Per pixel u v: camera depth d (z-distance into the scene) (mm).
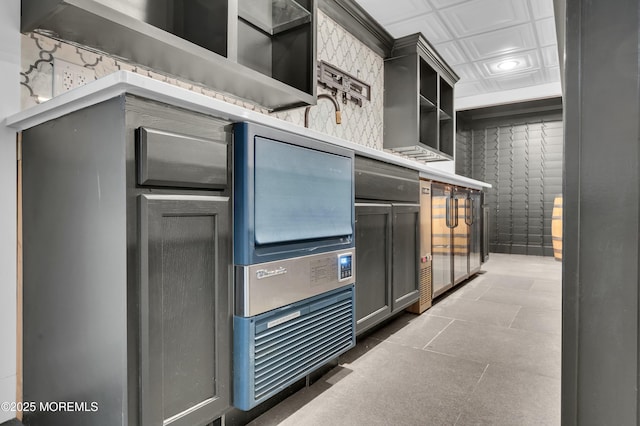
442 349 1757
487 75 4316
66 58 1229
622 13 458
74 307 924
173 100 869
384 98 3238
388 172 1901
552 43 3463
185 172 897
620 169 461
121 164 802
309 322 1256
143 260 819
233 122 1035
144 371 821
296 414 1201
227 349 1015
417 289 2234
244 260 1019
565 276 497
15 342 1120
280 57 2021
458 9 2855
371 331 1980
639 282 453
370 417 1181
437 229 2582
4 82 1096
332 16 2553
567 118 491
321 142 1333
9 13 1105
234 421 1115
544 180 5539
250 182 1028
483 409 1225
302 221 1224
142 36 1195
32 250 1063
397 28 3115
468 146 6160
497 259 5066
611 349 468
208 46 1500
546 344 1821
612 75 463
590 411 481
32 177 1064
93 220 870
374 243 1778
